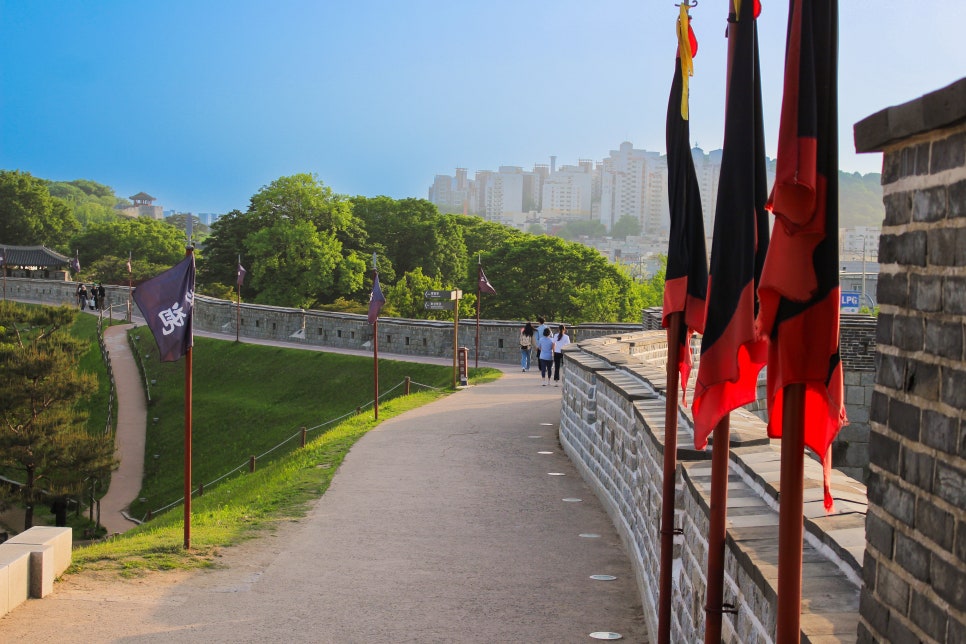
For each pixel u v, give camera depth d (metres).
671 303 7.23
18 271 94.88
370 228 92.38
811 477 5.99
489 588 9.95
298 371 40.72
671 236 7.30
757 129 5.02
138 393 45.12
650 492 9.27
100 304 66.44
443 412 23.33
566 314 69.69
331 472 16.02
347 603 9.38
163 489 31.55
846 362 24.14
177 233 109.00
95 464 27.14
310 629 8.62
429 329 41.91
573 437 16.94
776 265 3.90
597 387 14.66
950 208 2.91
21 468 29.12
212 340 49.22
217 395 40.81
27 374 27.80
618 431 12.56
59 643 8.11
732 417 8.66
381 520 12.78
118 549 11.23
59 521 27.48
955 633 2.85
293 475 16.05
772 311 4.00
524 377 32.69
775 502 5.76
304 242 73.88
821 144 3.86
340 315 46.84
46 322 33.41
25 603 9.16
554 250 72.06
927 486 3.02
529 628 8.77
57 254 96.62
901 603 3.18
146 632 8.43
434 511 13.30
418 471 16.06
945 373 2.93
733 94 4.93
